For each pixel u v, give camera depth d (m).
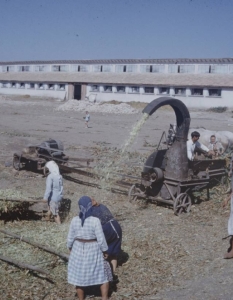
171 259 7.38
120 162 16.11
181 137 9.99
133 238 8.27
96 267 5.59
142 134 27.61
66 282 6.36
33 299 5.82
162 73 61.28
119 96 61.75
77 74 69.25
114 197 11.23
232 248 7.49
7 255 6.98
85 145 21.53
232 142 15.74
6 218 8.76
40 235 7.89
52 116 40.41
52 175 8.71
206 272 6.93
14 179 12.93
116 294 6.13
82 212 5.63
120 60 65.75
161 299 6.00
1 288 6.01
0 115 38.84
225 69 56.25
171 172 10.06
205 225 9.21
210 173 11.09
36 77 73.00
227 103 52.72
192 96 55.16
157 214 9.89
